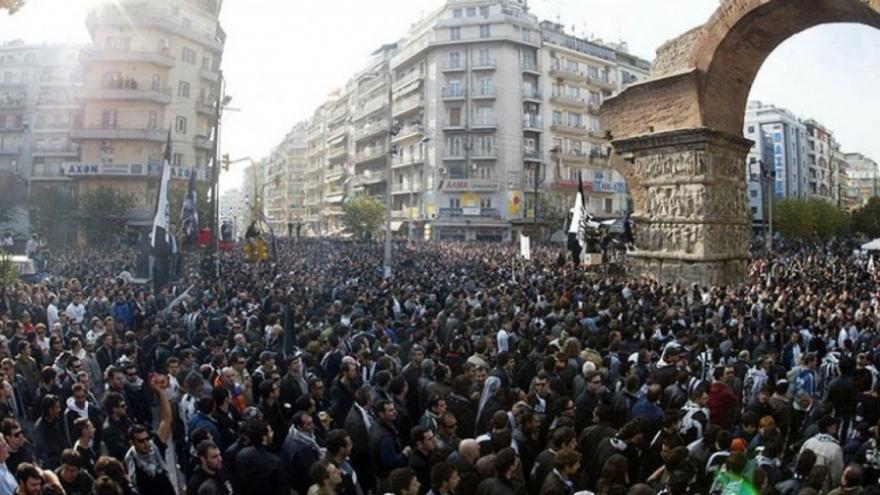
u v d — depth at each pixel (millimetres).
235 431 7863
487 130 69500
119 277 22141
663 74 24797
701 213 23391
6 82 76062
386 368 9414
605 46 79938
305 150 134875
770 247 54156
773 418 7566
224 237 51031
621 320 14289
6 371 9039
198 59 61188
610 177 77500
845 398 9289
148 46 56250
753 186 94500
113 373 8703
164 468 6453
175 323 13633
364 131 89250
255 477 6074
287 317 12586
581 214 26984
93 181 55188
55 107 74875
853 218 85000
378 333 12023
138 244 49375
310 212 124625
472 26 70000
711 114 23641
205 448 5852
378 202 75750
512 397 8102
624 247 33312
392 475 5309
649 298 18688
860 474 5797
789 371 10828
